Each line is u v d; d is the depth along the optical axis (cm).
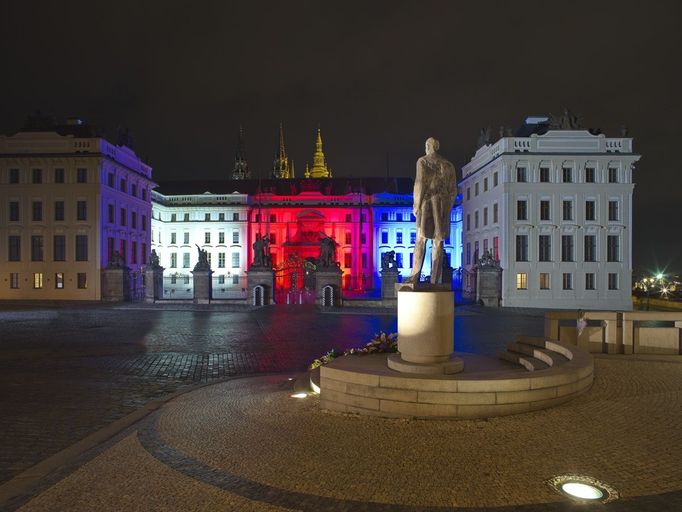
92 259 5341
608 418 932
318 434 905
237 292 7469
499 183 5344
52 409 1273
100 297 5306
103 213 5447
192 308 4444
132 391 1477
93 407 1294
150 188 6962
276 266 6256
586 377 1085
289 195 8812
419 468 747
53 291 5347
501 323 3506
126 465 815
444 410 961
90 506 678
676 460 755
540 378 986
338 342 2495
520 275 5175
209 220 8669
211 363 1934
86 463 836
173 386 1551
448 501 651
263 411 1080
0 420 1177
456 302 5288
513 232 5178
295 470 757
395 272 4728
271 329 3016
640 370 1294
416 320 1107
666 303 5203
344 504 653
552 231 5178
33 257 5397
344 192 9062
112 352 2167
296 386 1310
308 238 8644
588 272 5184
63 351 2184
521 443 827
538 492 667
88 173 5384
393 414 984
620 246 5206
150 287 5012
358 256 8588
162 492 707
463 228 6838
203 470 776
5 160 5338
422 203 1234
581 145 5247
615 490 670
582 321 1588
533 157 5169
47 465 884
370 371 1038
